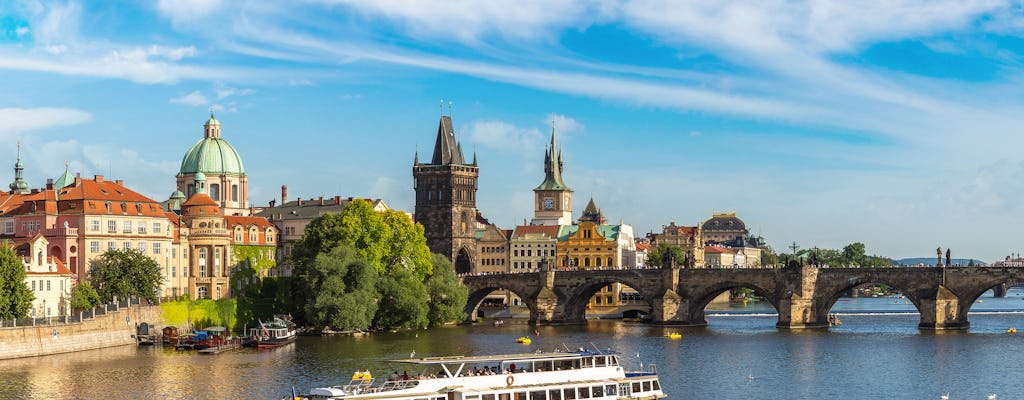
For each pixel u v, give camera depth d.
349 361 194.38
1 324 195.62
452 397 137.25
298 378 174.25
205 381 172.00
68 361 194.75
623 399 143.00
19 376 176.75
